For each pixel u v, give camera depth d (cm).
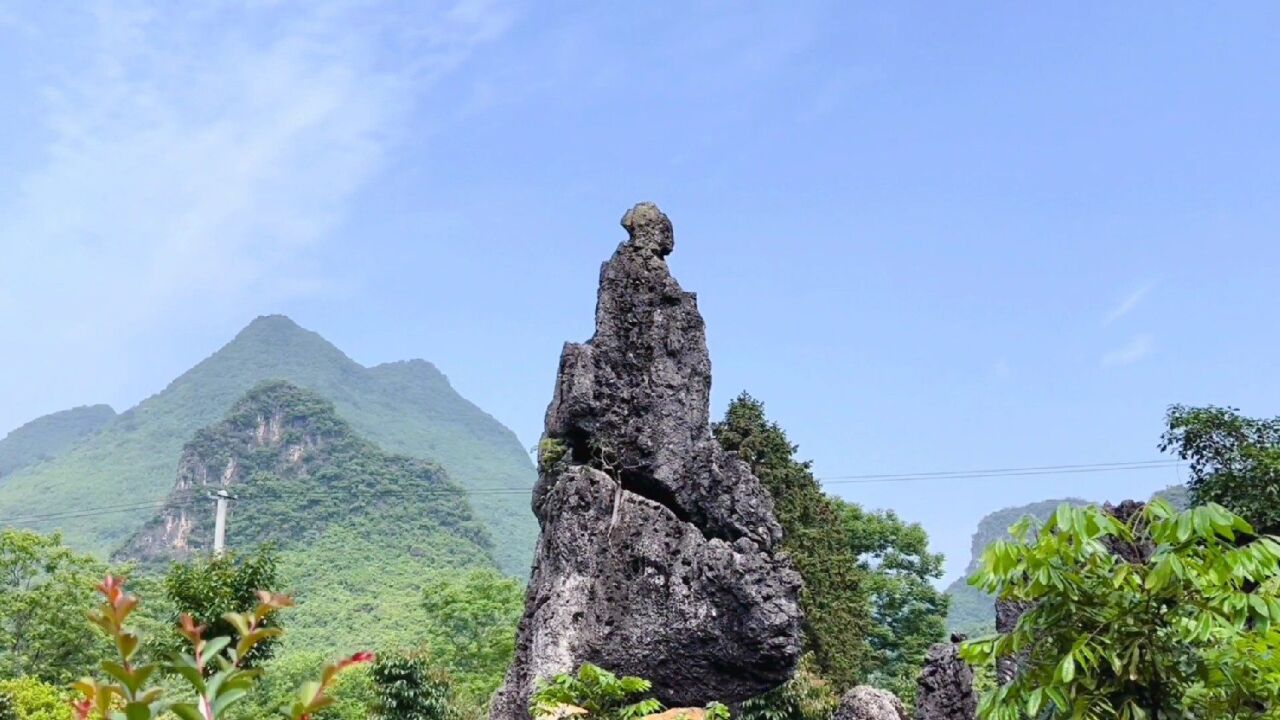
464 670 6500
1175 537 1015
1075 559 1066
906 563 5806
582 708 1838
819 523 4353
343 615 9544
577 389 2470
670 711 2016
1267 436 3494
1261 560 1001
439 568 12231
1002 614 2780
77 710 441
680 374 2519
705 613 2264
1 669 4750
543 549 2455
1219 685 1040
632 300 2572
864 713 2586
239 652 454
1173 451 3606
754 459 4278
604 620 2280
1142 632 1042
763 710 2908
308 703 442
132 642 424
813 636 4003
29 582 5306
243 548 13162
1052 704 1086
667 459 2438
